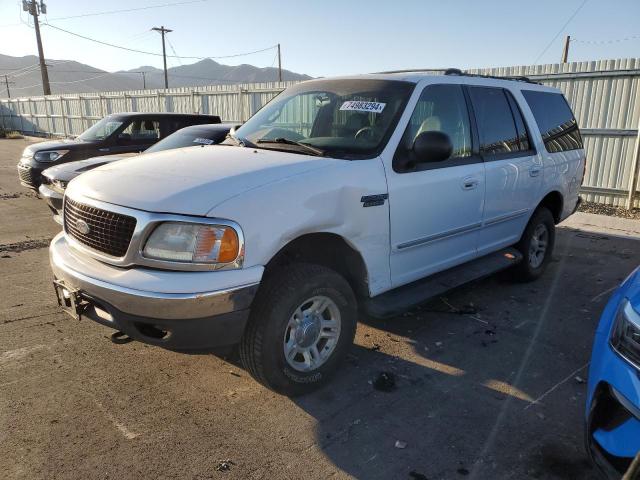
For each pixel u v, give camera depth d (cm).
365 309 371
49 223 834
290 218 303
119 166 354
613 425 227
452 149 404
